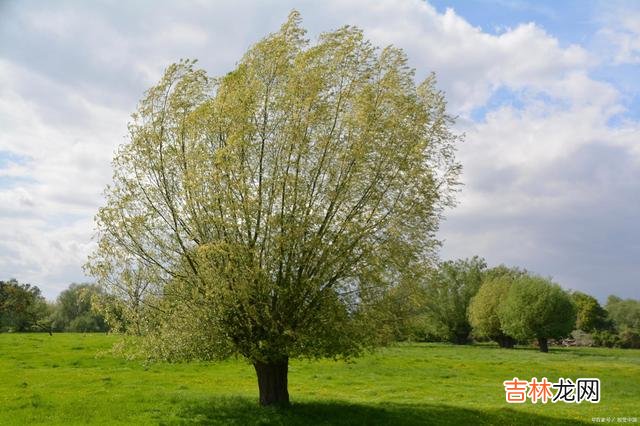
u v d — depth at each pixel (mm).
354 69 23484
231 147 21656
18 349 51500
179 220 22844
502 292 99000
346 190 22312
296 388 37125
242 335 22250
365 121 22281
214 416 23969
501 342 102375
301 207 22031
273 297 21844
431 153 23562
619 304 160000
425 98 24141
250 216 21703
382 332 22594
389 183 22891
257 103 22688
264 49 23469
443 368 50969
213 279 20828
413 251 23016
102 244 22719
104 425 22562
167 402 27094
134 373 40406
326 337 22172
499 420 25719
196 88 24031
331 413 24906
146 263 23047
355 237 21906
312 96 22219
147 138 23375
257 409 24781
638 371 52094
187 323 21625
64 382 34656
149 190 23281
